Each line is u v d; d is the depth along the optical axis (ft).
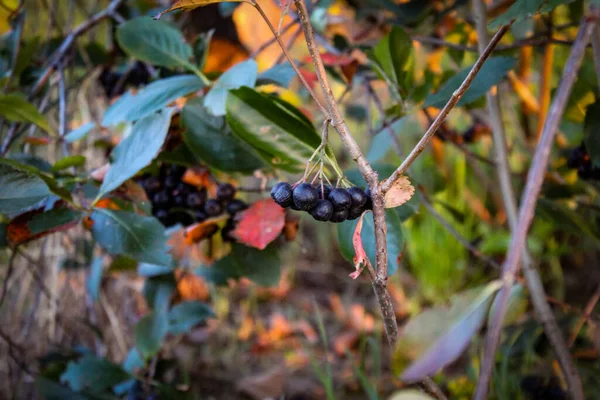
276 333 3.29
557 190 2.21
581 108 1.91
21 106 1.76
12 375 2.41
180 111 1.75
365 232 1.53
